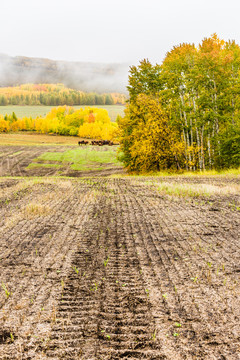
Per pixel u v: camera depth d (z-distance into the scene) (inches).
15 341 133.8
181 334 135.6
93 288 179.3
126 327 142.4
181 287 176.7
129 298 167.3
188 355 122.5
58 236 275.9
